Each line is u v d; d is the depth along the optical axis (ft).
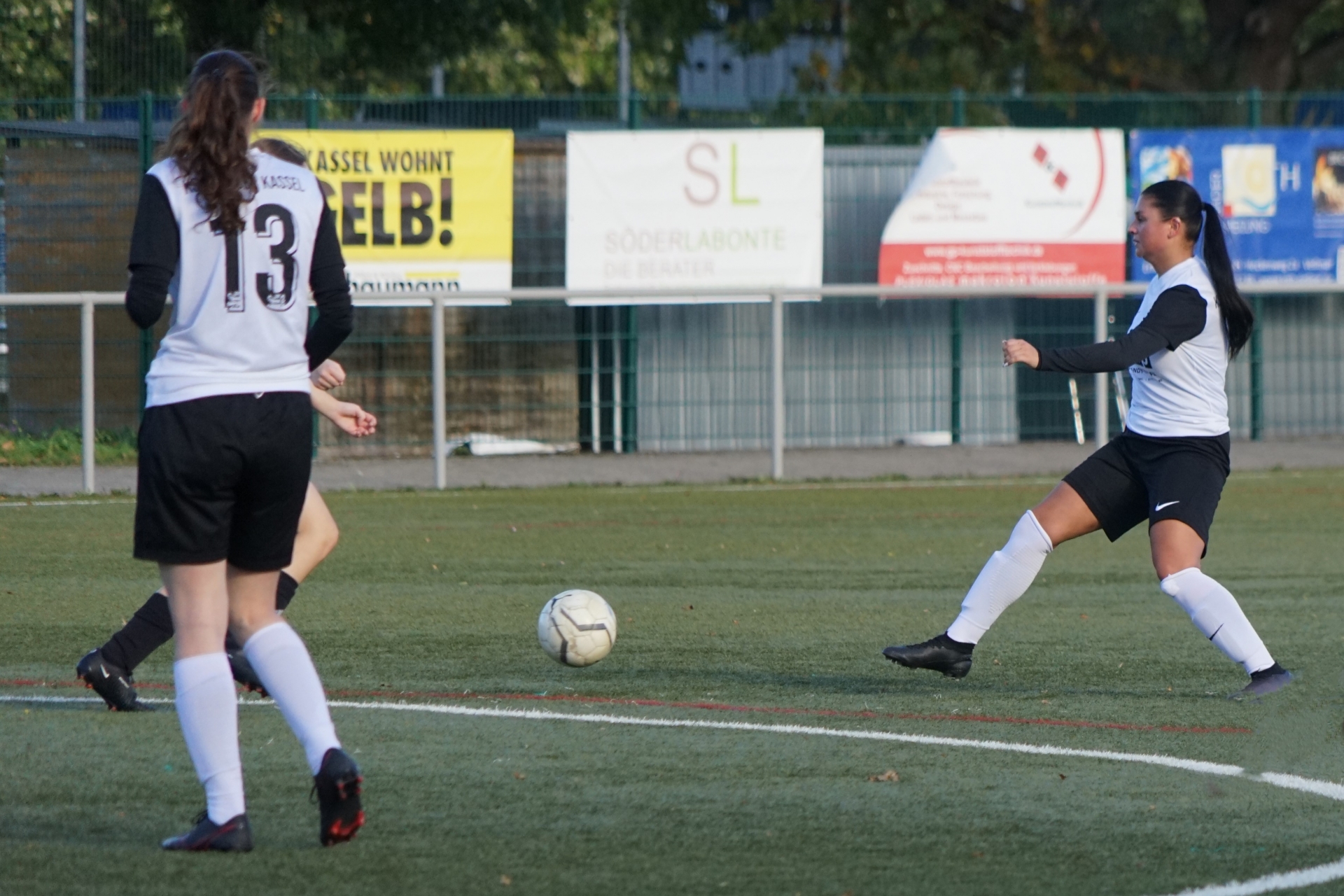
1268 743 66.80
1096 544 142.92
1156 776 61.11
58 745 63.77
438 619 98.99
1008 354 69.62
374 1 293.23
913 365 224.53
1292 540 141.49
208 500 48.19
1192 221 73.82
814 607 105.91
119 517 151.23
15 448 195.31
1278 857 50.31
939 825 53.78
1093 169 214.28
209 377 47.80
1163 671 83.97
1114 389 226.38
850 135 220.84
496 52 363.35
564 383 216.33
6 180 199.82
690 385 219.82
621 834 52.11
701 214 205.05
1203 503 73.92
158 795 56.18
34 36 247.70
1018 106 244.83
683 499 172.86
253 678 71.15
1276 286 197.88
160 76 249.14
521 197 211.20
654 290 186.19
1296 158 217.97
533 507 164.45
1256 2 319.47
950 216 213.25
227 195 47.75
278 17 288.92
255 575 50.47
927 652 77.36
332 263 50.72
